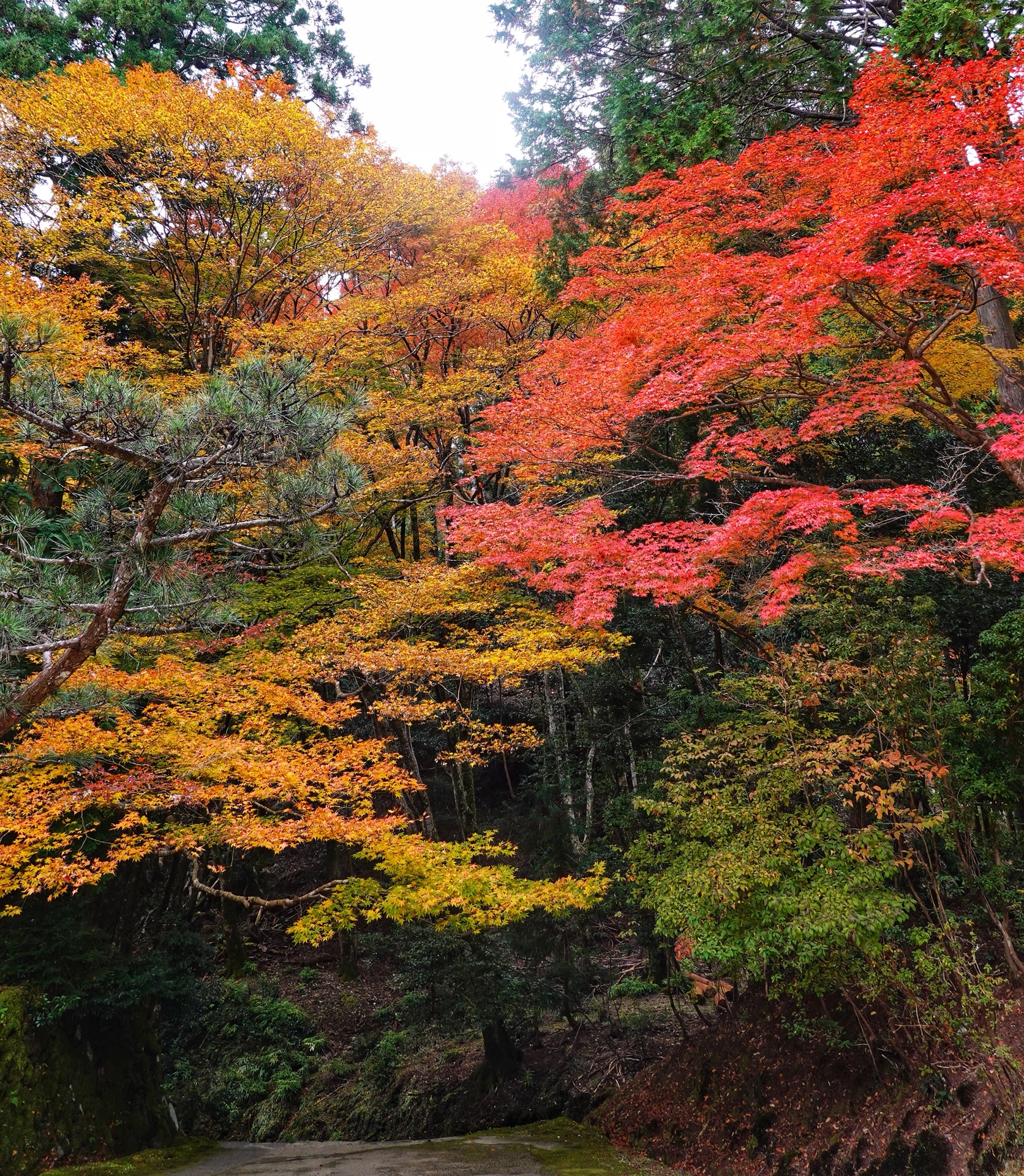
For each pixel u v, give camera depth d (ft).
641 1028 47.19
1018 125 26.76
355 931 67.21
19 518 21.59
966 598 37.81
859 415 32.58
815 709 32.65
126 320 57.36
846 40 39.65
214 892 41.65
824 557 31.42
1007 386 35.58
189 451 21.06
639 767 43.37
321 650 40.60
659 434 47.29
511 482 52.34
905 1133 27.76
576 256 47.93
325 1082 55.06
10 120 43.24
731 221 37.81
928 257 24.66
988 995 26.91
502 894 33.35
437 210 54.29
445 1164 33.63
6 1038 37.06
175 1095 53.11
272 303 56.95
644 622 48.80
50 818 29.81
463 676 40.83
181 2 63.00
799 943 26.58
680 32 42.09
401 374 57.41
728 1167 31.99
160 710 35.73
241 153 46.26
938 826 28.17
